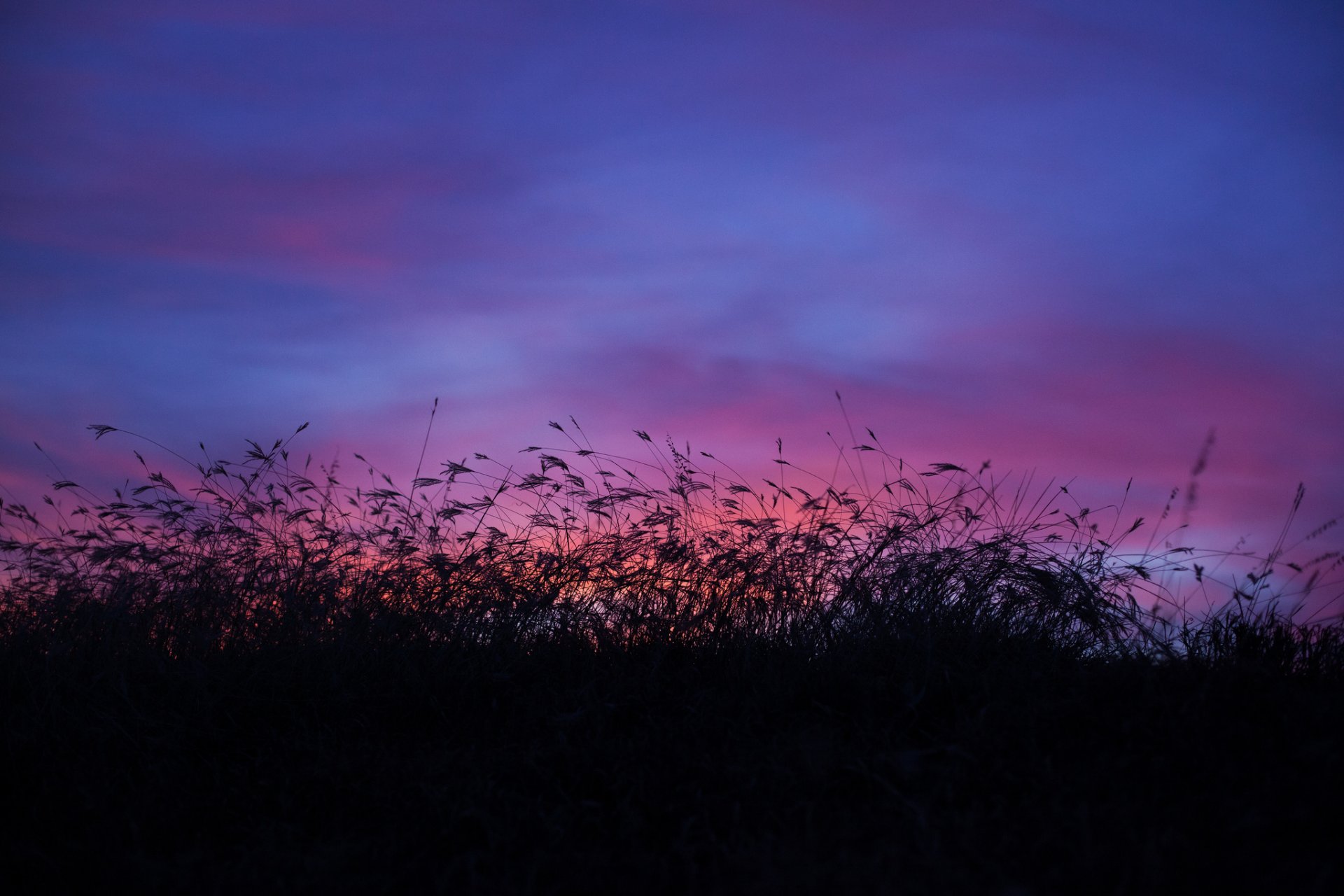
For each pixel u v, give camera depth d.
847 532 5.32
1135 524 4.70
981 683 3.78
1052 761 3.10
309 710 4.22
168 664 4.49
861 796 3.07
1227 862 2.36
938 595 4.73
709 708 3.84
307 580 4.99
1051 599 4.51
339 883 2.77
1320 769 2.72
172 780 3.56
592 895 2.64
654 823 3.02
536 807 3.19
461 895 2.69
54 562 5.46
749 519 5.30
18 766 3.66
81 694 4.23
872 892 2.38
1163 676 3.59
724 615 4.72
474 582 4.98
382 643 4.62
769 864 2.59
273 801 3.44
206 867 2.94
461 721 4.15
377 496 5.80
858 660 4.20
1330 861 2.33
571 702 4.13
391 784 3.45
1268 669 3.76
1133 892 2.31
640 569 5.07
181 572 5.18
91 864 2.89
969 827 2.70
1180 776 2.90
